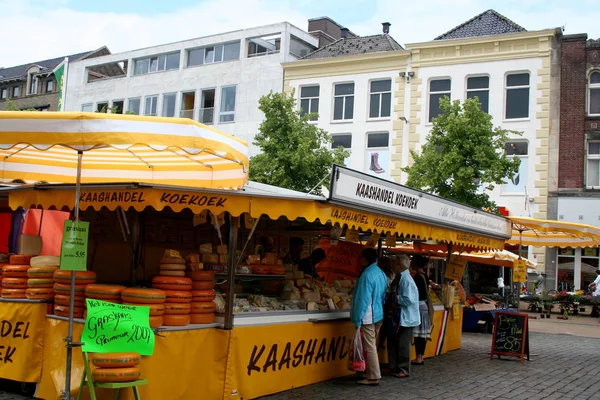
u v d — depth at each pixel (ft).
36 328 22.63
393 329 29.84
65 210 25.88
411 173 75.10
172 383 20.85
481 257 60.18
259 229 34.12
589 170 86.17
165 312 21.27
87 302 19.13
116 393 19.21
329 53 104.73
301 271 30.32
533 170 87.20
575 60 86.63
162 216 28.96
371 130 96.48
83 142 18.06
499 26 93.15
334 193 22.89
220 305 23.41
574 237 51.75
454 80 91.71
